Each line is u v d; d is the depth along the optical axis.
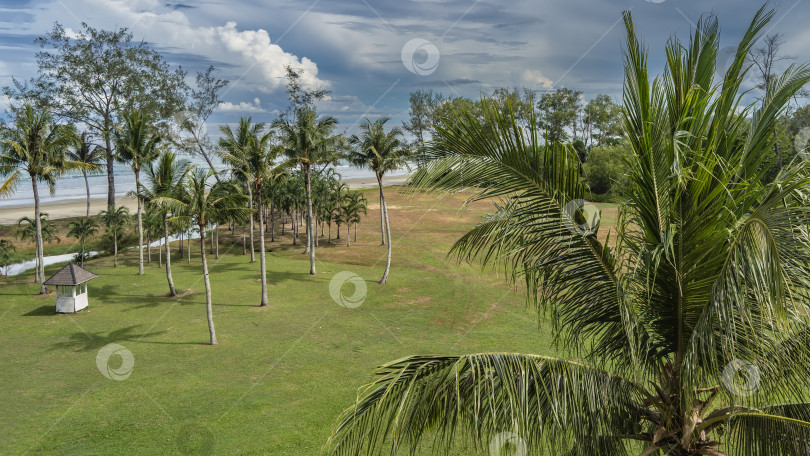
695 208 4.32
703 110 4.42
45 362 18.62
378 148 31.91
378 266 35.19
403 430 4.38
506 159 4.63
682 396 4.79
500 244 4.89
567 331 5.50
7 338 21.42
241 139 30.08
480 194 4.69
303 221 54.94
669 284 4.70
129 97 50.72
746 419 4.89
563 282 5.07
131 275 33.59
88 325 23.27
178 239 47.00
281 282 31.44
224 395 15.60
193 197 21.70
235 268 35.72
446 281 29.80
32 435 13.17
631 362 5.00
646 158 4.32
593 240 4.79
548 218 4.81
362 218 54.56
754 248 3.60
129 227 42.09
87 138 49.72
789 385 4.58
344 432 4.29
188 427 13.43
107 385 16.48
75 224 36.75
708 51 4.43
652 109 4.29
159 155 36.88
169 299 27.75
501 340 19.53
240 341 20.95
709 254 4.41
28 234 34.53
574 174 4.47
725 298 3.96
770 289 3.51
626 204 4.72
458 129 4.73
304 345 20.25
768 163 4.54
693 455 4.80
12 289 29.73
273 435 12.94
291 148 33.34
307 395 15.49
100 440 12.88
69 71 49.69
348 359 18.58
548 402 4.55
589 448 4.46
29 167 28.64
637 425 4.99
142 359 18.95
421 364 4.54
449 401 4.52
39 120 28.92
